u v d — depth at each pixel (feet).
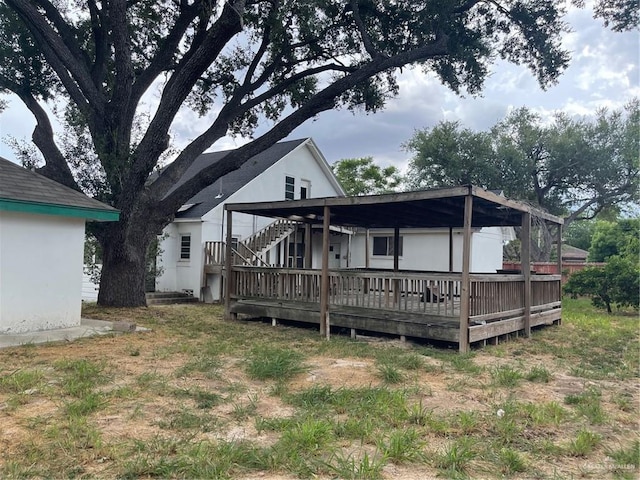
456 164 85.05
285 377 17.24
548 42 37.47
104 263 37.24
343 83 36.70
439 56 37.88
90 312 33.58
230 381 16.56
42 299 24.85
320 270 29.35
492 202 26.81
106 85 41.45
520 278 29.30
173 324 30.37
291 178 61.52
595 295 46.98
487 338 25.75
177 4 38.58
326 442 10.92
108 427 11.66
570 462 10.49
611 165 81.10
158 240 48.57
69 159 36.17
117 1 34.32
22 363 18.13
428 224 40.93
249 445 10.68
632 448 11.10
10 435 10.96
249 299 33.73
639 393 16.65
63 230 25.93
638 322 37.83
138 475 9.12
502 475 9.66
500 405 14.47
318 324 31.68
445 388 16.52
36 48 36.73
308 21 38.22
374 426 12.20
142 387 15.30
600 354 23.98
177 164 37.96
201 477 9.11
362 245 63.98
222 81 44.80
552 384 17.60
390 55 41.04
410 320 25.82
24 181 24.84
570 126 84.79
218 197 51.57
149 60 42.65
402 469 9.74
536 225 36.35
